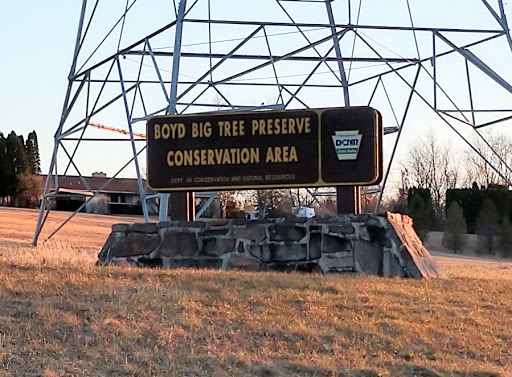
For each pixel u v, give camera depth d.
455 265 30.08
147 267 15.96
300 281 13.39
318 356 9.40
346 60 22.98
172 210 17.47
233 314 10.84
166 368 8.63
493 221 61.28
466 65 21.91
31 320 9.84
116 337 9.45
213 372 8.62
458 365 9.45
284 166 16.62
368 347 9.96
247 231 16.64
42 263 14.22
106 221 55.53
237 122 16.84
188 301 11.27
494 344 10.57
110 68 22.22
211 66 22.73
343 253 16.17
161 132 17.16
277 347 9.68
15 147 79.69
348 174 16.42
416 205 67.50
